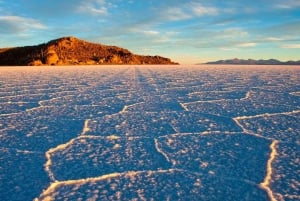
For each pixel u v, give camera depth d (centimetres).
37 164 280
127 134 382
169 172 263
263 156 300
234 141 350
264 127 417
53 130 400
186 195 224
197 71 2039
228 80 1184
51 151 317
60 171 265
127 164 281
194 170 268
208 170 267
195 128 409
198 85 977
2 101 659
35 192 228
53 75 1612
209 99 666
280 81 1132
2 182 244
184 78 1306
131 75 1562
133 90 839
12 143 344
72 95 742
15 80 1250
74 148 327
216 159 293
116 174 260
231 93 768
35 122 448
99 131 396
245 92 788
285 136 372
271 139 356
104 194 225
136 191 230
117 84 1023
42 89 884
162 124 432
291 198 219
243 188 234
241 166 276
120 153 311
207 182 244
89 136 372
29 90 862
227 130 399
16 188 234
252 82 1088
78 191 230
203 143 343
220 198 219
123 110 538
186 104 600
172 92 790
